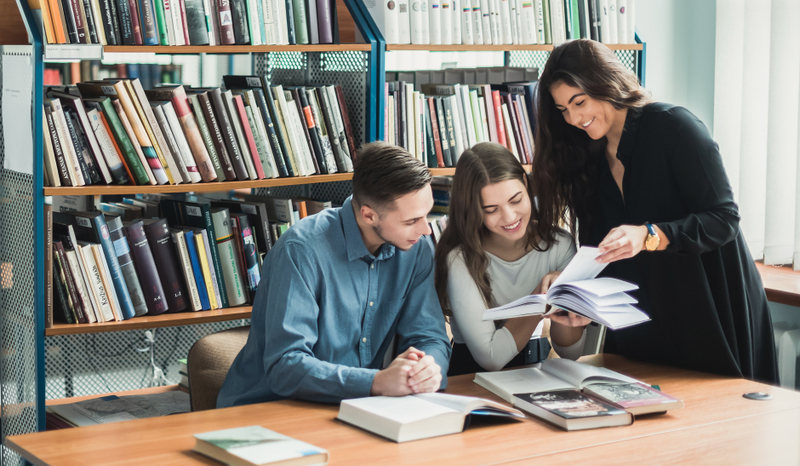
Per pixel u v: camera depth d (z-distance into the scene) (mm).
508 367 2092
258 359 1763
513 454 1302
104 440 1348
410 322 1788
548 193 1982
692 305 1808
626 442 1365
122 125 2084
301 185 2787
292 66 2740
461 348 2068
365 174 1608
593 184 1966
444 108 2633
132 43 2066
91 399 2266
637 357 1964
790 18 2770
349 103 2541
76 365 2393
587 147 1940
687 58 3285
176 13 2133
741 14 2980
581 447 1340
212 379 2020
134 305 2154
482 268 1890
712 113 3238
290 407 1552
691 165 1729
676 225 1672
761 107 2932
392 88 2527
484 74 3002
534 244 1980
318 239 1674
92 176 2068
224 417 1481
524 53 3123
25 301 2043
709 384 1728
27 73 1939
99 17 2021
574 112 1799
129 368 2490
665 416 1512
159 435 1376
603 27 2865
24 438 1354
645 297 1905
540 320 1981
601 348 2480
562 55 1802
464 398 1453
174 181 2174
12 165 2064
